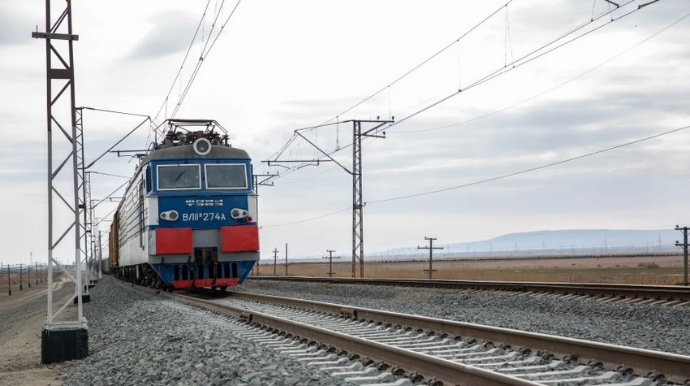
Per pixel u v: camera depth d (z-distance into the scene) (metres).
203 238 26.36
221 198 26.64
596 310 19.53
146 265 31.50
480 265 170.12
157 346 13.36
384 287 31.88
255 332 15.20
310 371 9.73
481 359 10.75
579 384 8.77
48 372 13.58
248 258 26.72
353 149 45.56
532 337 11.11
